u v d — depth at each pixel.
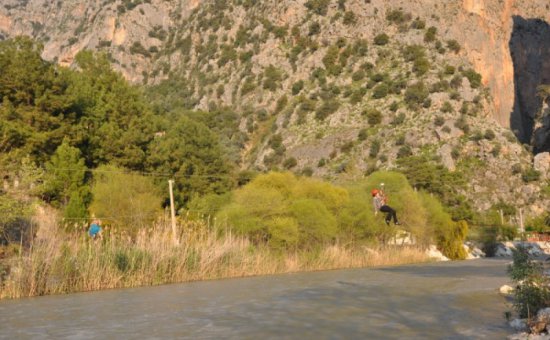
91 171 57.81
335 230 54.00
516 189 124.00
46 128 57.06
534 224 111.75
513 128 172.62
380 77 152.62
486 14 175.75
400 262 58.44
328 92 155.75
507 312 18.91
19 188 37.69
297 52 173.25
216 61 188.62
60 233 37.41
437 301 23.80
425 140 130.38
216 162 80.94
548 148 156.50
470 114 139.38
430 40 160.00
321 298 25.47
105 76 72.56
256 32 186.25
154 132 69.94
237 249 41.97
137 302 24.84
